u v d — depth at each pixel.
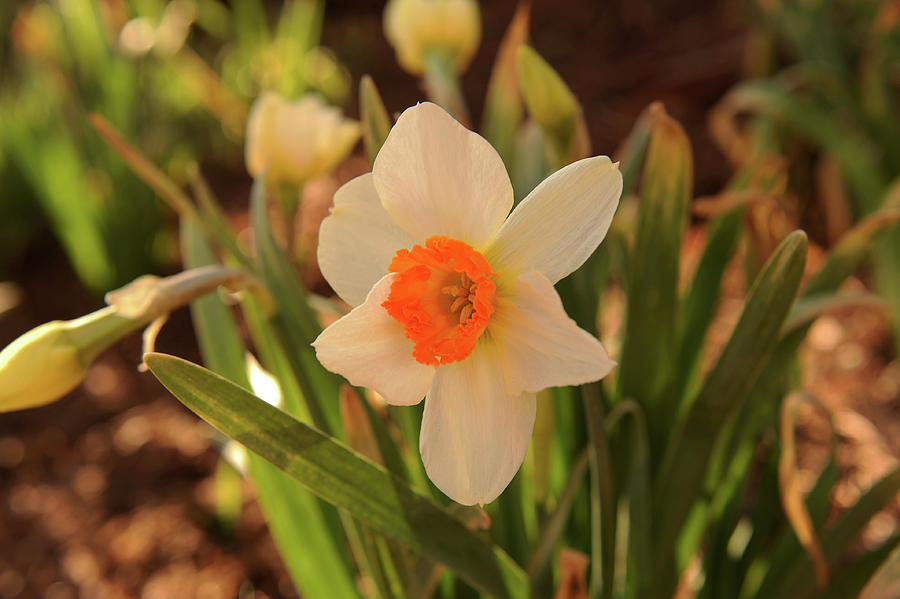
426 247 0.26
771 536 0.41
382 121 0.31
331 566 0.37
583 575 0.30
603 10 1.27
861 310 0.76
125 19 0.91
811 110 0.69
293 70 0.95
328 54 1.19
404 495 0.29
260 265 0.35
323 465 0.28
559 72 1.19
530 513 0.37
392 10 0.44
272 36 1.17
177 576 0.58
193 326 0.80
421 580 0.31
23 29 0.81
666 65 1.13
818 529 0.37
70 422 0.71
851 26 0.82
